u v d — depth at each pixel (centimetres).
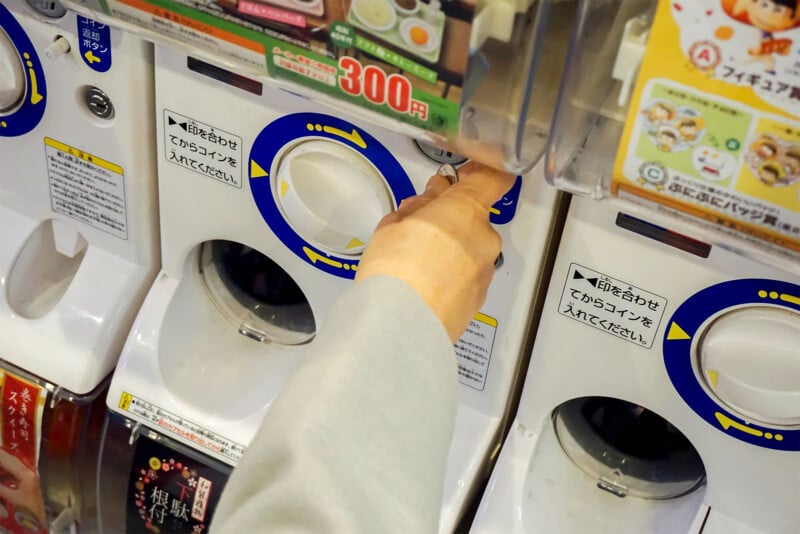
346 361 55
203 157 90
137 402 103
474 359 90
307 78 67
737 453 82
